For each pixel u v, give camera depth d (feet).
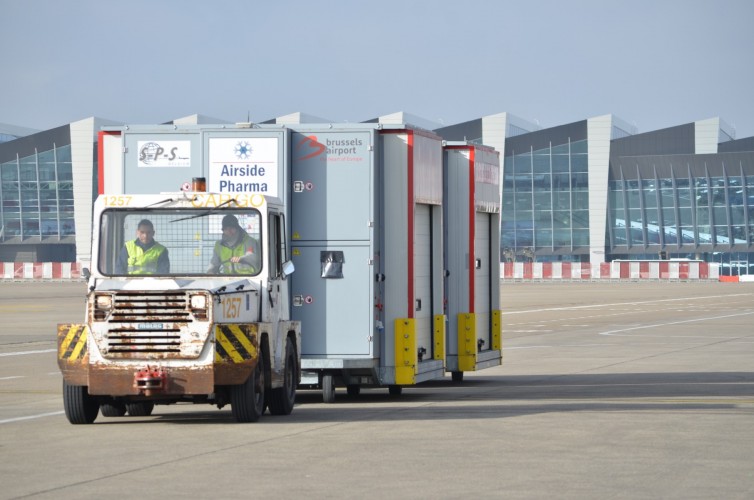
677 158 650.84
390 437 66.44
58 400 92.02
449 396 94.89
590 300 322.96
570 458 57.93
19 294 351.87
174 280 72.54
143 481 51.60
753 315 240.94
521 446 62.39
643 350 149.18
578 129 645.51
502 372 120.98
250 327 70.49
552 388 101.45
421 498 47.16
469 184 107.04
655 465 55.62
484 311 112.47
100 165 91.91
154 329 69.72
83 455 59.93
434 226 98.99
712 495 47.65
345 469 54.75
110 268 74.28
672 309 269.85
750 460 57.11
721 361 130.00
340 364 89.35
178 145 90.48
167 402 75.00
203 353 69.56
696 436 66.28
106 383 69.97
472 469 54.60
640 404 85.40
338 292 90.07
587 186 645.51
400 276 90.94
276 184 89.71
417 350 94.48
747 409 81.30
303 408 84.84
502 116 649.20
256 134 89.81
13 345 161.07
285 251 79.56
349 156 90.07
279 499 47.03
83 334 70.64
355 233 89.92
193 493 48.49
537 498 47.09
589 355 142.00
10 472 54.39
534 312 256.11
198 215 75.00
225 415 79.77
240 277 74.84
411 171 91.04
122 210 74.95
